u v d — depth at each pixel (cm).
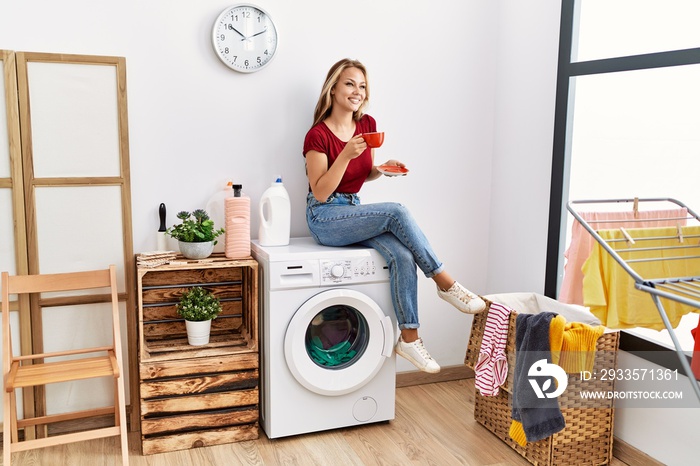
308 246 273
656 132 258
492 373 257
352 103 276
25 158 245
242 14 276
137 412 270
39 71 244
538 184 300
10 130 241
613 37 273
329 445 260
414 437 268
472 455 254
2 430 252
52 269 253
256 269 257
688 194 247
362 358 267
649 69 246
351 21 298
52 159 249
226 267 269
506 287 325
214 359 255
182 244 256
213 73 278
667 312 227
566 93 280
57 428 265
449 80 320
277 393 257
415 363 266
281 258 250
